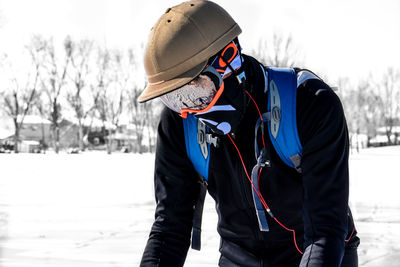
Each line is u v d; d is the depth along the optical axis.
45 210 6.45
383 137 70.31
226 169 1.51
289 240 1.55
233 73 1.39
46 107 51.31
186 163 1.60
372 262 3.62
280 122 1.40
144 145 62.66
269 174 1.44
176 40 1.29
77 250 4.06
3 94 42.53
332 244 1.29
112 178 12.28
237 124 1.44
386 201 7.09
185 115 1.45
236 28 1.37
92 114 52.09
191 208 1.63
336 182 1.34
